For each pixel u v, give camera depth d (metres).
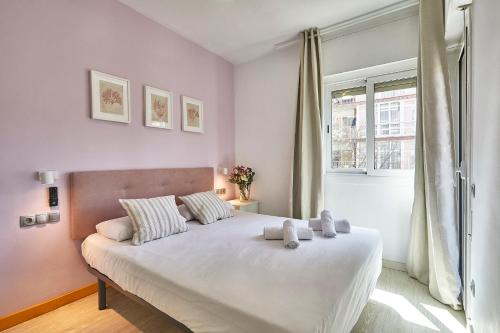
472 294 1.47
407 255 2.50
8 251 1.74
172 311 1.28
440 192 1.97
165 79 2.83
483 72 1.21
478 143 1.31
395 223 2.63
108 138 2.31
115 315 1.86
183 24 2.78
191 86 3.17
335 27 2.77
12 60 1.75
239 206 3.32
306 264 1.42
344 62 2.87
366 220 2.80
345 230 2.03
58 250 1.98
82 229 2.06
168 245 1.83
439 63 2.02
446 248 1.92
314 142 2.98
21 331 1.68
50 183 1.92
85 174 2.07
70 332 1.67
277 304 1.04
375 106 2.81
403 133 2.66
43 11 1.89
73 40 2.06
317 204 2.90
